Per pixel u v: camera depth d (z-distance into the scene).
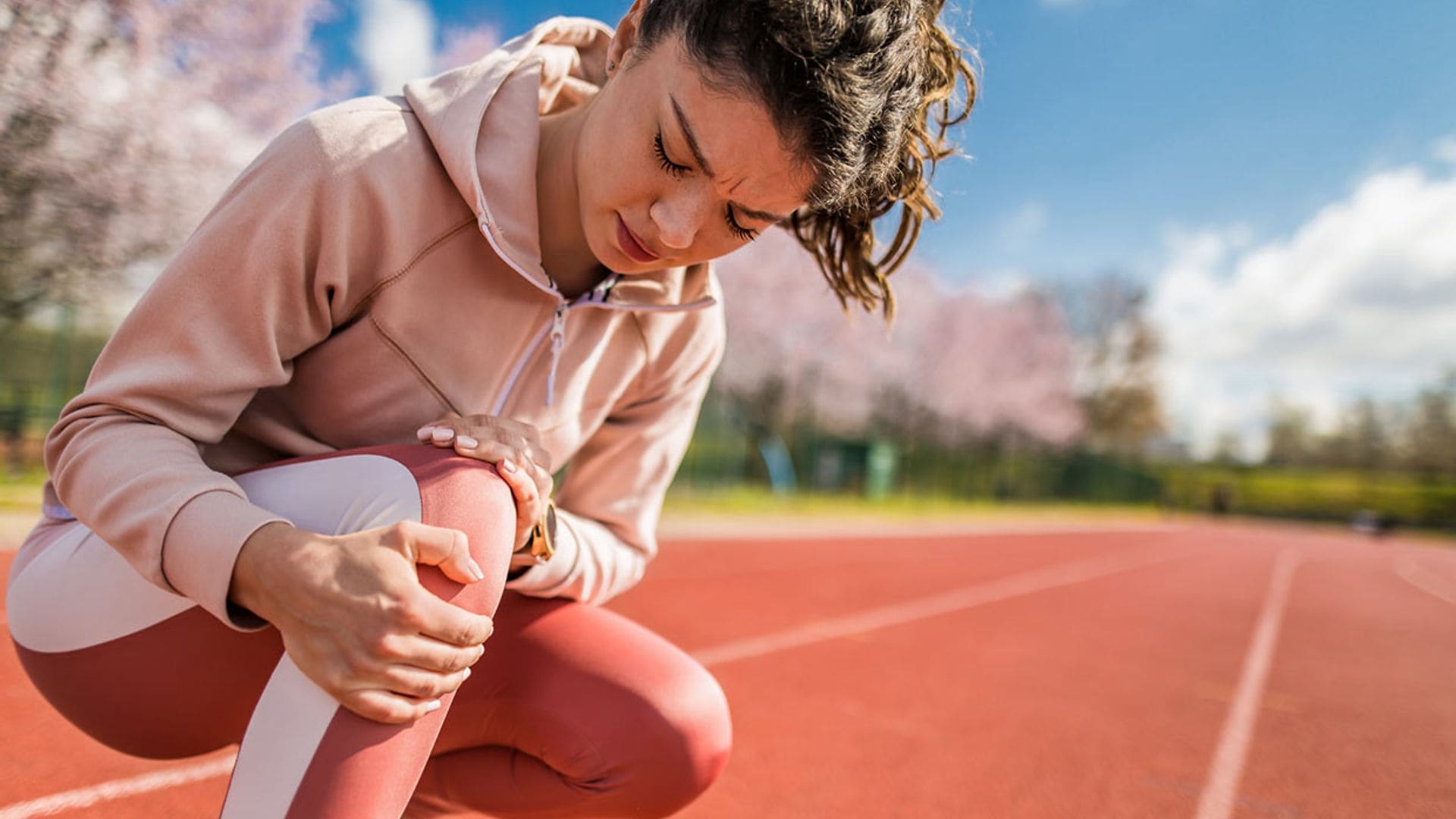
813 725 3.36
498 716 1.22
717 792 2.50
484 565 0.92
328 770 0.83
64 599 1.08
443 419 1.18
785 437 25.08
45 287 8.52
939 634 6.04
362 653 0.82
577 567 1.29
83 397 0.98
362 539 0.85
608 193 1.08
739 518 15.58
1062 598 9.24
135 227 8.45
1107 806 2.77
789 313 21.27
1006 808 2.65
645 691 1.19
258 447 1.19
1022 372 36.09
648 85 1.03
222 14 8.46
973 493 36.66
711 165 1.00
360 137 1.06
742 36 0.95
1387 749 3.85
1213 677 5.30
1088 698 4.37
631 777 1.18
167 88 8.22
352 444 1.20
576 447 1.39
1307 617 9.34
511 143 1.15
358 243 1.07
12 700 2.64
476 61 1.18
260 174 1.02
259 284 1.02
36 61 7.32
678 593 6.73
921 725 3.53
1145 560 17.00
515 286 1.19
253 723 0.86
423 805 1.33
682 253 1.12
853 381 24.47
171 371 0.99
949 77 1.33
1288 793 3.08
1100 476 46.81
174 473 0.92
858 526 17.98
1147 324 46.75
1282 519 52.38
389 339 1.13
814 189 1.04
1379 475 60.91
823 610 6.58
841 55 0.98
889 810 2.52
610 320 1.32
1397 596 13.23
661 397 1.50
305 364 1.16
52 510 1.19
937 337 30.45
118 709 1.11
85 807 1.96
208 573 0.87
